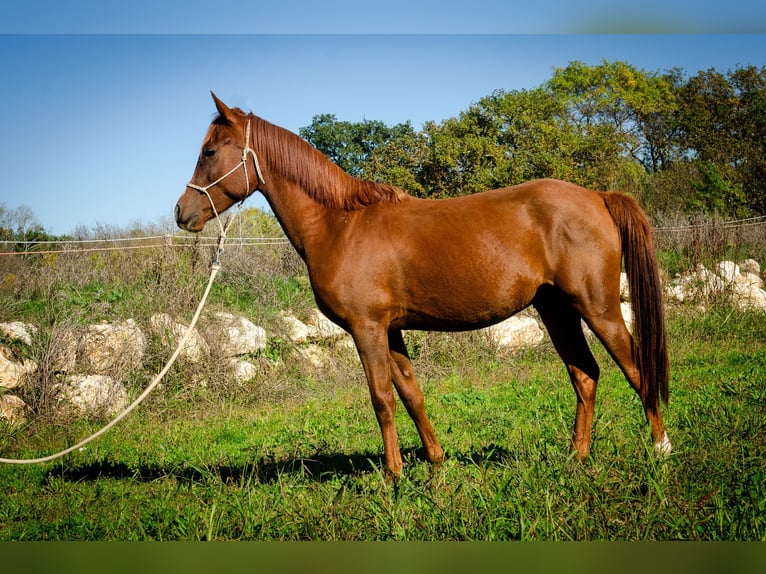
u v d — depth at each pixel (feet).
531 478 13.20
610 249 15.38
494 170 71.92
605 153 91.45
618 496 12.17
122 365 28.66
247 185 16.69
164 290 33.06
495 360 36.63
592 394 16.57
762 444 14.98
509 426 22.21
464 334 37.32
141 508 15.12
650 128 141.59
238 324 33.24
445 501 12.89
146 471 19.43
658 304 15.35
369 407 27.22
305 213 16.29
